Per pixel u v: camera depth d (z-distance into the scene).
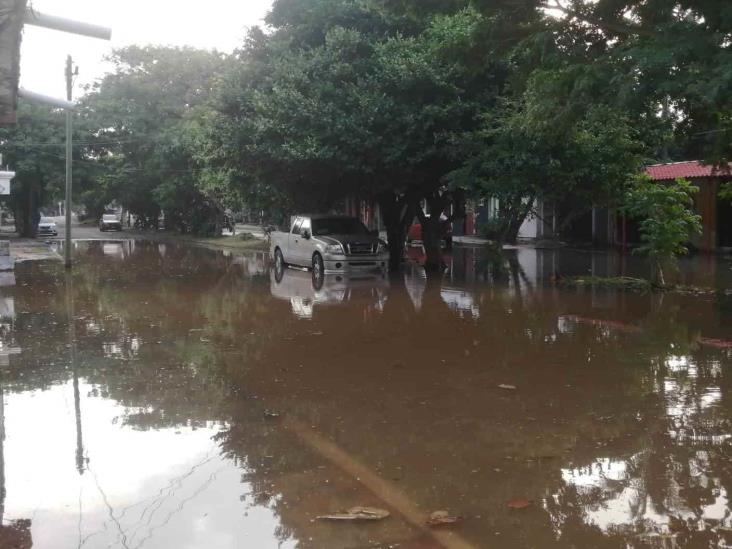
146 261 25.28
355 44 18.14
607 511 4.23
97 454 5.27
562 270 19.91
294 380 7.47
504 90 15.02
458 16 16.62
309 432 5.75
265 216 39.34
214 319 11.63
